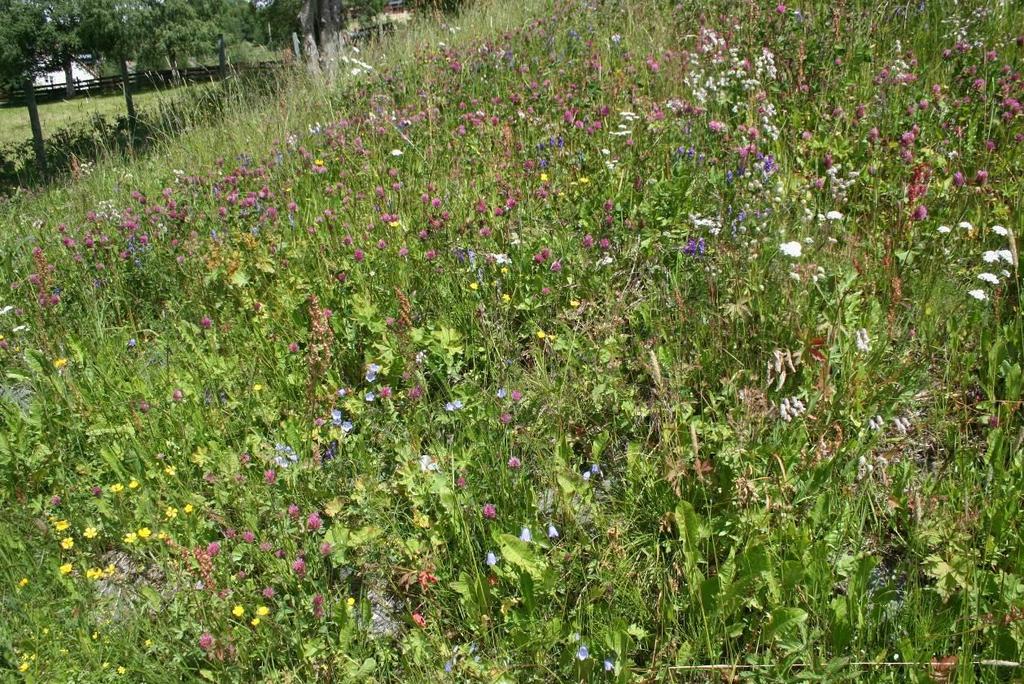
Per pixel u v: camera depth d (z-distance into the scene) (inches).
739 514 102.5
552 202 178.4
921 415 124.5
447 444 132.5
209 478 125.3
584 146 200.4
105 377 160.4
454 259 164.7
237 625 104.0
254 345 161.5
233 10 964.0
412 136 241.3
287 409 146.2
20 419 148.0
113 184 288.0
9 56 636.7
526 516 111.4
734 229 149.6
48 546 124.9
